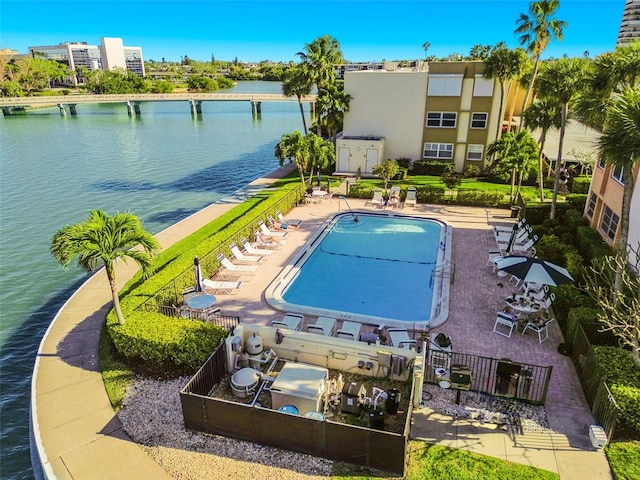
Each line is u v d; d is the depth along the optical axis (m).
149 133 70.44
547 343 14.29
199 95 94.69
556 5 33.69
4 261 24.73
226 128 76.62
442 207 29.56
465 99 36.91
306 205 30.48
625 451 9.88
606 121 13.85
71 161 49.69
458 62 36.25
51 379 12.80
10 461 11.98
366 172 39.84
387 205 30.00
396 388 12.09
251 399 11.85
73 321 15.90
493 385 12.13
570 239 21.53
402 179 36.97
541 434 10.51
